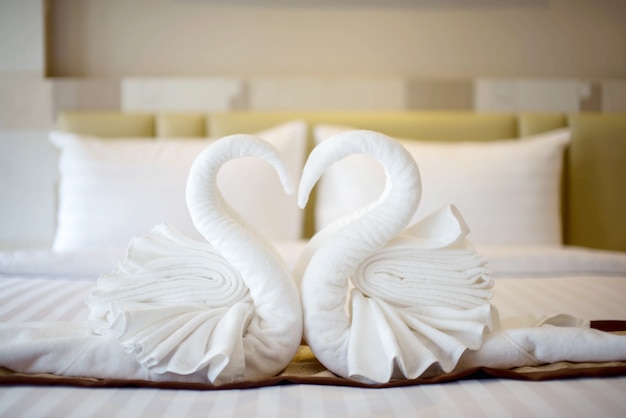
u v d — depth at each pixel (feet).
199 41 8.11
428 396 2.73
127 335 2.88
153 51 8.09
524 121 7.89
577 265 5.87
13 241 7.84
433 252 3.28
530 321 3.68
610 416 2.47
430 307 3.20
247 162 6.88
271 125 7.70
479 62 8.16
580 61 8.19
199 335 2.93
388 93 7.93
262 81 7.87
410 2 8.16
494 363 3.10
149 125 7.74
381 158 3.15
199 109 7.85
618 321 3.92
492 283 3.30
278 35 8.14
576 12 8.18
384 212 3.17
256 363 2.98
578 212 7.87
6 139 7.80
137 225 6.46
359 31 8.18
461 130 7.77
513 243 6.75
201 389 2.80
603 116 7.92
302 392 2.80
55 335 3.11
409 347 3.00
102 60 8.09
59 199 7.43
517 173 6.95
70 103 7.79
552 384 2.90
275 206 6.86
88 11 8.04
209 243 3.32
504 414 2.51
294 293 3.11
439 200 6.70
